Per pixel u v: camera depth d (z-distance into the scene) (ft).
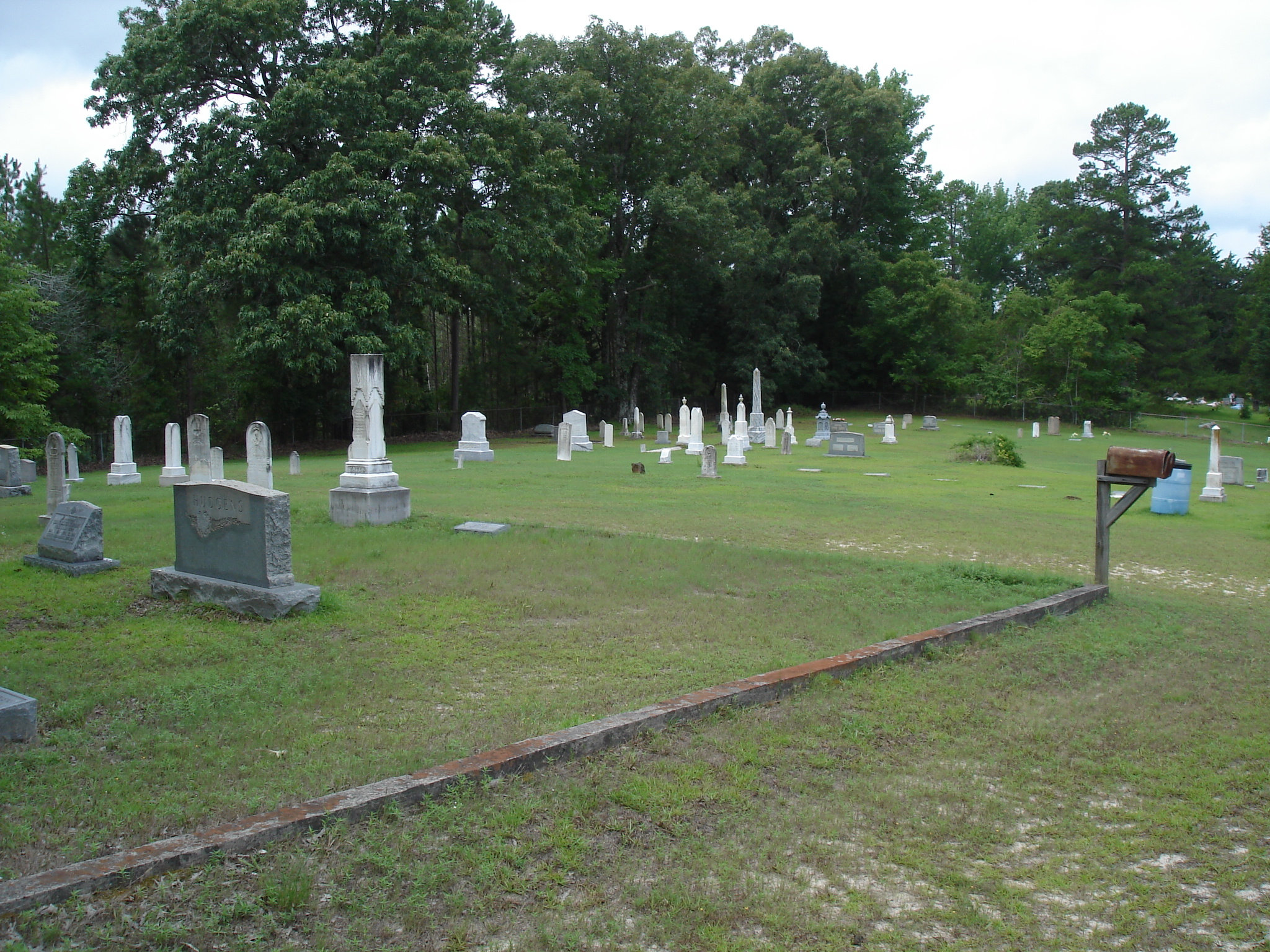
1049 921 12.50
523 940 11.41
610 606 30.71
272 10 110.32
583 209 143.33
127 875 12.07
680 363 208.03
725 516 55.36
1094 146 237.04
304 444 137.18
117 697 20.62
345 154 115.24
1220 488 75.00
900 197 219.61
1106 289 217.15
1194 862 14.42
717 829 14.65
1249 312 205.98
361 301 111.34
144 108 112.98
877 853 14.17
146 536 42.60
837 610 30.73
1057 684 23.62
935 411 220.43
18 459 66.59
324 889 12.28
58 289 116.47
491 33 141.59
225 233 107.65
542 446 126.00
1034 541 50.31
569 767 16.57
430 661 24.08
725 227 169.58
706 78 169.68
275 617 27.89
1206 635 29.76
